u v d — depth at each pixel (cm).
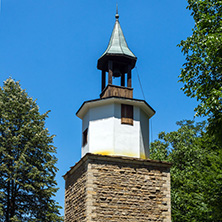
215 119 1459
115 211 1791
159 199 1880
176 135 3603
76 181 1980
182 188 3038
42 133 3027
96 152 1955
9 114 3056
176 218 2952
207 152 3047
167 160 3419
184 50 1612
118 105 2023
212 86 1485
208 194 2412
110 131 1967
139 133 2014
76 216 1898
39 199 2914
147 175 1903
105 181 1827
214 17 1514
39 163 2936
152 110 2133
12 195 2853
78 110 2141
